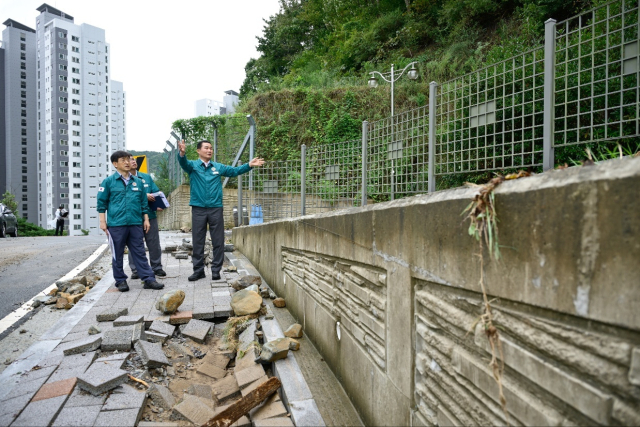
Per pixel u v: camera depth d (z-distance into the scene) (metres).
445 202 1.94
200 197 6.59
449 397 1.96
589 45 3.15
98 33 82.00
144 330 4.33
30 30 86.88
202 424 2.93
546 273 1.32
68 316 4.80
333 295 3.79
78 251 10.36
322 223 4.11
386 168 4.72
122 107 99.56
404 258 2.38
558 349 1.28
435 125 3.88
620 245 1.06
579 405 1.19
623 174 1.06
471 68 18.39
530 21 15.84
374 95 19.27
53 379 3.25
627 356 1.04
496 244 1.54
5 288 6.54
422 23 23.66
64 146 79.88
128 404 2.99
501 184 1.62
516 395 1.46
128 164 5.95
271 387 3.26
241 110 19.95
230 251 9.80
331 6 30.95
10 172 84.75
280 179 8.31
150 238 6.89
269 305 5.79
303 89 19.36
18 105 84.19
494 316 1.61
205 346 4.40
